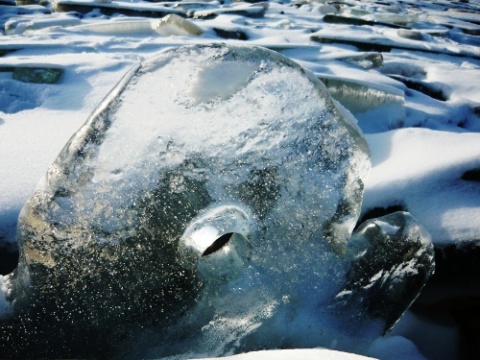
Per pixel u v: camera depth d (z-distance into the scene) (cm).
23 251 119
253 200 123
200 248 119
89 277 120
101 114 112
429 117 339
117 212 116
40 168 190
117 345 127
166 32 556
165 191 116
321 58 474
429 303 181
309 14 930
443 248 179
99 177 114
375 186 197
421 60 546
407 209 192
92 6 746
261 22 760
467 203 191
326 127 125
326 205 129
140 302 122
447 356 180
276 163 123
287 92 121
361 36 609
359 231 146
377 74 437
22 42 445
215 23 643
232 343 132
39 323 123
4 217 158
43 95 296
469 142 238
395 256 142
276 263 131
